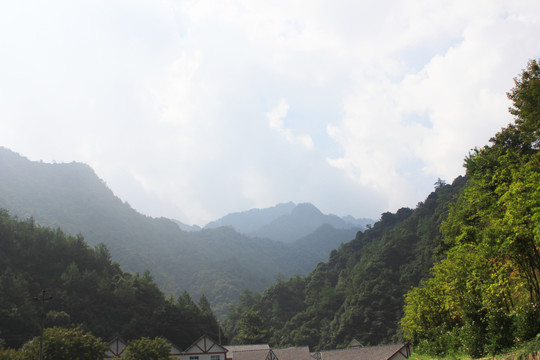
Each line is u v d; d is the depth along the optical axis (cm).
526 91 2836
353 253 18262
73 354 3816
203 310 11462
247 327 11256
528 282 2264
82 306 8838
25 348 4338
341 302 15325
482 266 2612
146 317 9444
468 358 2484
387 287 13250
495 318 2250
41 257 9850
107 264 11388
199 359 6056
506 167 2500
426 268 12575
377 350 4888
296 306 17000
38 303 8100
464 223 3978
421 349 3862
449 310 3634
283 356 5753
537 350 1744
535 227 1853
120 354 5762
